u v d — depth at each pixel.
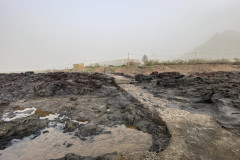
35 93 13.18
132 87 14.76
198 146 5.20
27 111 9.56
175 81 13.43
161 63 27.75
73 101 11.31
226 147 5.13
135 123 7.75
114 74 24.22
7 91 13.74
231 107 7.43
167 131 6.50
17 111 9.63
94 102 11.04
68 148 5.90
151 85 14.59
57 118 8.62
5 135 6.63
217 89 9.41
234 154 4.77
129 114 8.49
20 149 5.89
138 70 25.39
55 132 7.14
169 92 11.80
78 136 6.74
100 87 14.48
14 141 6.41
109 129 7.34
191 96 10.23
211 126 6.66
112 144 6.09
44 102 11.16
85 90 13.41
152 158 4.55
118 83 16.64
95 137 6.64
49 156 5.45
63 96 12.83
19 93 13.19
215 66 24.14
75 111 9.35
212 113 7.96
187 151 4.92
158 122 7.53
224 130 6.30
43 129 7.41
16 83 16.17
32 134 6.95
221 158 4.60
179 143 5.38
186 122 7.07
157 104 9.62
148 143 6.09
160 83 13.93
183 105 9.32
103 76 18.66
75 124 7.61
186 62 27.00
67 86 14.42
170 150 4.97
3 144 6.18
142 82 16.48
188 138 5.71
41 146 6.07
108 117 8.55
